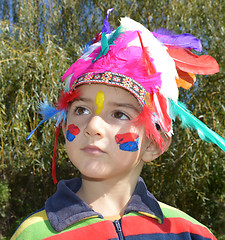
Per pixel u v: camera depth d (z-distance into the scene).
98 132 0.86
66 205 0.93
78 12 3.94
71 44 3.75
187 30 3.39
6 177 4.56
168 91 0.99
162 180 3.41
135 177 0.99
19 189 4.69
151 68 0.95
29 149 3.14
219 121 3.34
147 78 0.93
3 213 4.54
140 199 0.98
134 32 1.00
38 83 3.15
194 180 3.42
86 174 0.88
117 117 0.90
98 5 3.85
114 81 0.89
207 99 3.33
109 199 0.96
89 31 3.95
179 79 1.13
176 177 3.32
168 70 1.01
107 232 0.89
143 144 0.95
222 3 3.55
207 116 3.34
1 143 3.18
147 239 0.92
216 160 3.29
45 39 3.36
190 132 3.10
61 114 1.00
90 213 0.91
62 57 3.14
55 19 3.86
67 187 0.97
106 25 1.11
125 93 0.90
